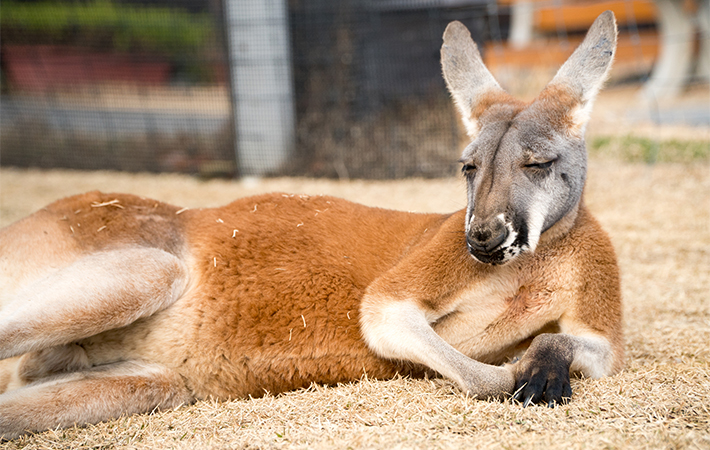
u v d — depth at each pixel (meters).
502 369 4.20
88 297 4.28
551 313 4.50
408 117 12.59
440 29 12.27
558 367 4.06
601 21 4.64
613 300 4.54
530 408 3.88
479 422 3.76
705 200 9.49
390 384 4.44
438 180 11.48
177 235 4.91
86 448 3.92
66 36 15.41
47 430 4.18
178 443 3.85
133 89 15.48
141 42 15.86
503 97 4.84
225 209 5.18
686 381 4.31
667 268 7.29
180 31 15.78
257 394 4.68
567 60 4.74
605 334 4.47
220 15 12.87
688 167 10.99
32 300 4.29
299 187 11.46
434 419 3.83
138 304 4.40
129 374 4.52
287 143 12.57
